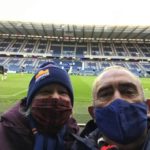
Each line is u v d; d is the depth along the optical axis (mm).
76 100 3273
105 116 456
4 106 2488
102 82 475
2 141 471
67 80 514
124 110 446
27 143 479
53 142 487
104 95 471
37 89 500
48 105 493
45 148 483
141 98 466
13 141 475
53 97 494
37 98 498
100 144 462
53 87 503
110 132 447
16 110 498
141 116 450
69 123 534
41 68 520
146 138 439
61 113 498
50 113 493
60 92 508
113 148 437
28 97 515
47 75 500
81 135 548
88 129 549
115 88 466
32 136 489
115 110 447
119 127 441
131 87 466
